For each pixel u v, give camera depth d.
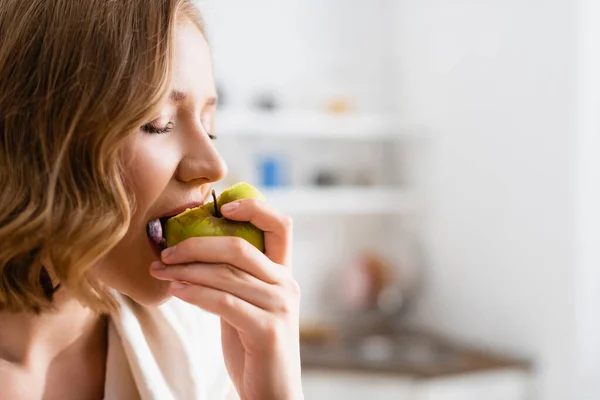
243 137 2.88
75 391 0.84
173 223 0.74
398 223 3.12
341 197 2.84
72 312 0.81
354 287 2.86
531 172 2.40
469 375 2.30
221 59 2.87
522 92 2.43
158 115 0.71
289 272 0.76
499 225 2.55
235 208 0.74
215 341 0.99
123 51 0.67
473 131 2.66
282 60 2.98
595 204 2.25
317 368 2.33
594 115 2.24
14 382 0.77
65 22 0.69
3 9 0.71
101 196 0.68
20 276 0.72
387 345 2.63
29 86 0.69
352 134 2.92
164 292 0.76
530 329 2.41
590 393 2.25
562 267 2.28
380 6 3.12
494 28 2.54
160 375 0.88
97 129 0.67
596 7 2.21
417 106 2.97
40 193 0.69
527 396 2.39
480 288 2.65
